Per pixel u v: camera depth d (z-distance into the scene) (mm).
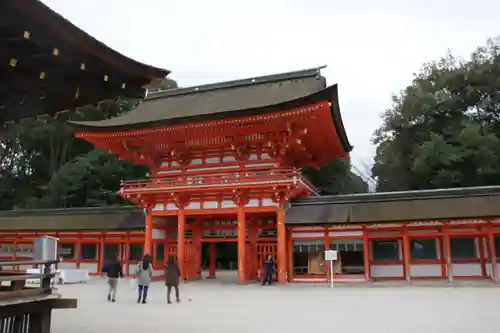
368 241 28062
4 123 11008
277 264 28453
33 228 35656
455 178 49594
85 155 59531
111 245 35156
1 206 63250
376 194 28969
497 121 57094
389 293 21578
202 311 15984
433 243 28000
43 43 8148
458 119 55875
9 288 9039
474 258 27203
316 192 36062
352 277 28031
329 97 25344
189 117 28750
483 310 15250
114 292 19594
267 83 35406
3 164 64688
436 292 21609
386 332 11422
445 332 11281
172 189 29484
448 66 61219
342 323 12945
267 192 28703
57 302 9039
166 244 33500
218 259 59781
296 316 14500
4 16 7293
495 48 58031
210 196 30016
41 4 7160
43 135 60594
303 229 29078
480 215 25281
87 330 11984
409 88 61188
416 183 56188
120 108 62875
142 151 32812
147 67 9602
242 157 30844
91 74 9344
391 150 59812
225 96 35188
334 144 33625
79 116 61469
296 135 28984
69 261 35812
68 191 55281
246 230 31734
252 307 17062
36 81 9273
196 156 32344
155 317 14492
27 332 8703
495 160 48406
